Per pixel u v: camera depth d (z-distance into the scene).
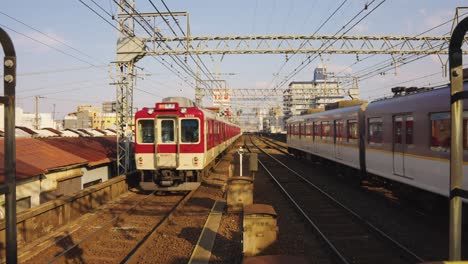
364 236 8.48
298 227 9.43
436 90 9.21
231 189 11.02
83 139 25.00
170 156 14.07
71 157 17.77
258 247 6.79
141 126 14.27
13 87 3.11
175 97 15.59
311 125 23.61
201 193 14.52
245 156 31.31
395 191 12.27
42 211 9.17
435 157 9.05
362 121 14.86
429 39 21.55
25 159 15.36
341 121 17.31
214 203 12.39
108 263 7.26
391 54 22.06
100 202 12.77
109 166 22.09
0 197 12.41
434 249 7.52
